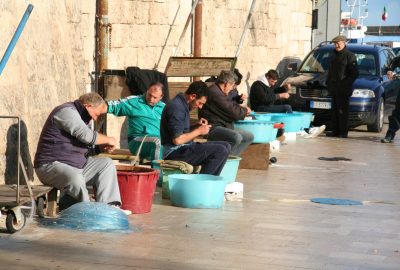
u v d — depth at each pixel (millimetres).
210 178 10922
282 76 24375
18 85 10617
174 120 11305
